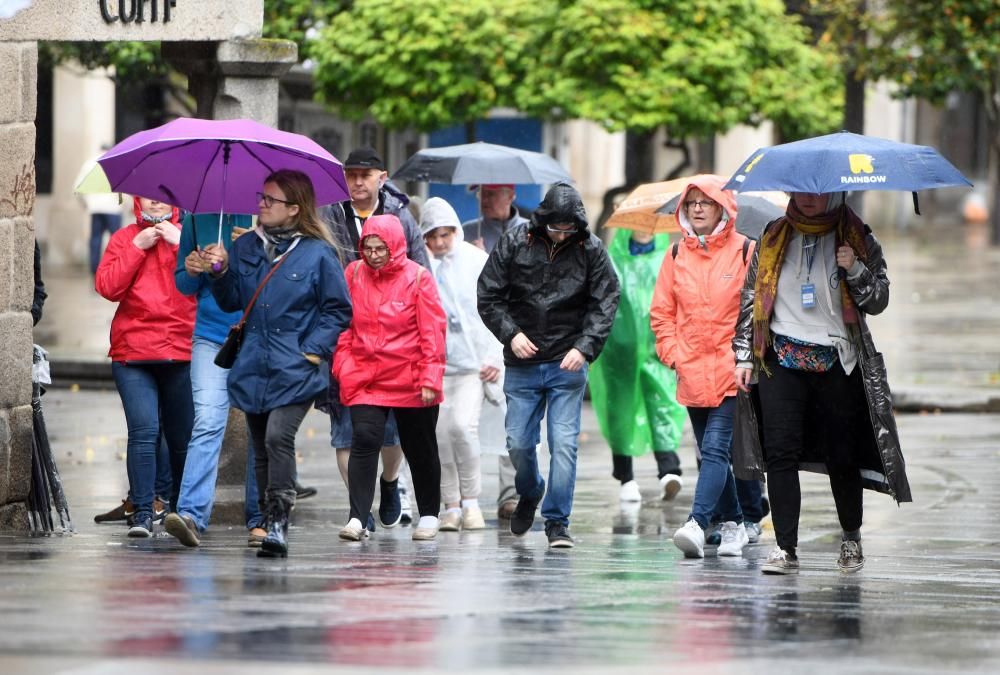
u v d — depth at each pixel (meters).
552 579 23.53
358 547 27.86
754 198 32.06
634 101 59.19
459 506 32.16
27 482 29.33
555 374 28.47
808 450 25.69
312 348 25.73
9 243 28.41
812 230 24.72
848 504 25.73
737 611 20.78
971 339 72.75
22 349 28.81
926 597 22.72
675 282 28.16
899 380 58.41
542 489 29.88
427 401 27.72
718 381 27.66
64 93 105.75
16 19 28.25
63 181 106.62
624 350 36.59
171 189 27.19
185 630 17.56
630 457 37.09
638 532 32.50
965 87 67.69
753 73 61.72
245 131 26.27
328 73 62.72
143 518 28.72
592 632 18.56
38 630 17.34
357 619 18.84
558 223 27.94
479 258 31.88
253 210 27.19
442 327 27.75
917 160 24.06
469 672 15.54
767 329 24.94
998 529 33.09
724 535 28.08
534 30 61.75
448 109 61.91
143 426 28.91
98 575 22.36
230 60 32.31
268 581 22.23
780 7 63.16
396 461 31.34
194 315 29.25
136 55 65.81
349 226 31.30
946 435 48.66
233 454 32.47
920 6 65.94
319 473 41.72
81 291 91.44
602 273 28.33
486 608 20.14
